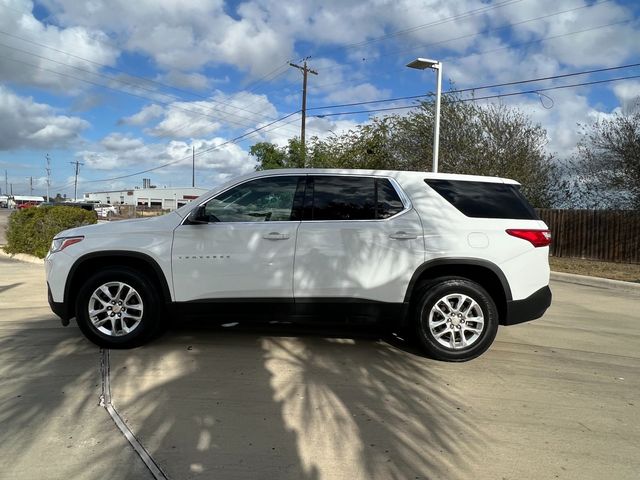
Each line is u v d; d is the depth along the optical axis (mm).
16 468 2998
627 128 16719
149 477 2941
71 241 5059
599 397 4344
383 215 5062
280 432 3516
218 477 2957
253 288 4961
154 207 93062
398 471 3072
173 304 5012
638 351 5836
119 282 5016
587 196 19203
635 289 10859
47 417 3648
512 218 5133
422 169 22641
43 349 5160
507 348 5730
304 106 28359
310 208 5074
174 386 4246
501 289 5066
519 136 21234
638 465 3232
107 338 5047
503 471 3107
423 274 5129
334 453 3260
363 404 4016
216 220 5074
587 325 7156
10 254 15039
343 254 4941
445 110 21797
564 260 17094
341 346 5465
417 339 5152
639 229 16188
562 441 3520
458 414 3896
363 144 24734
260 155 26625
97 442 3314
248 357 5012
